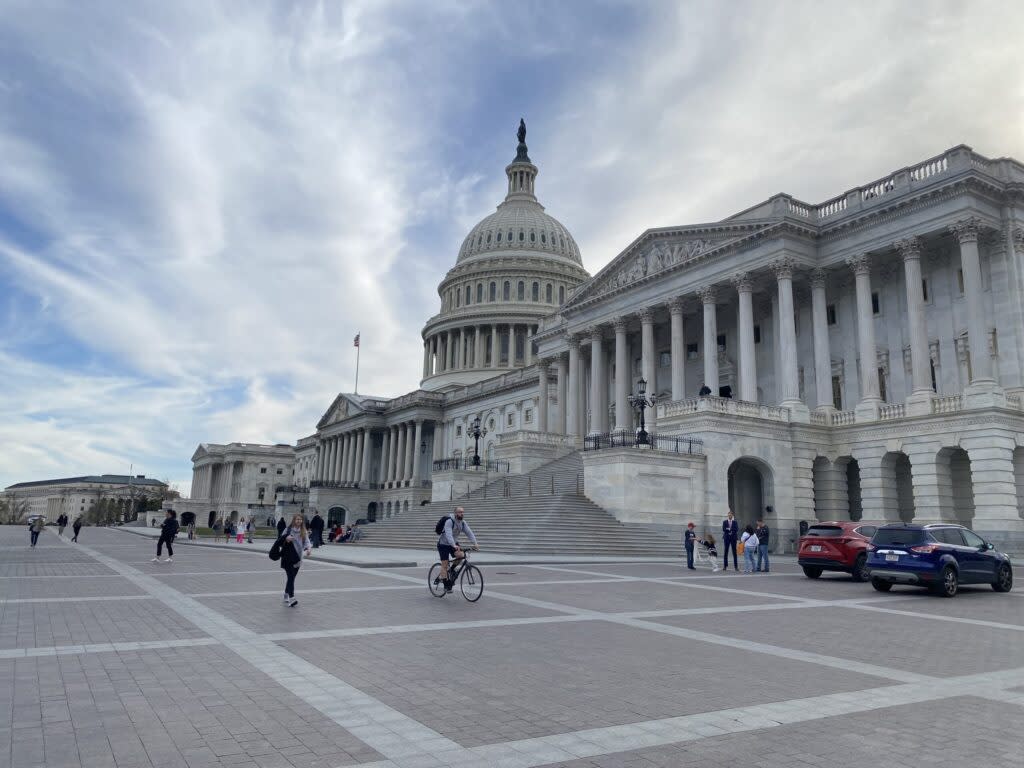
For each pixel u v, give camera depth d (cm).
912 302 4366
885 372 4791
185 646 1203
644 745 738
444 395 11306
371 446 12319
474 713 845
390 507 11181
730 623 1520
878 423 4403
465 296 13462
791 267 4862
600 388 6456
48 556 3531
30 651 1148
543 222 14062
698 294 5456
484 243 13925
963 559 2152
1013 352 4131
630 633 1378
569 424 6800
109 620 1460
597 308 6494
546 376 7794
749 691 956
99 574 2486
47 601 1731
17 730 760
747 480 4906
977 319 4053
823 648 1254
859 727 804
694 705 888
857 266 4703
